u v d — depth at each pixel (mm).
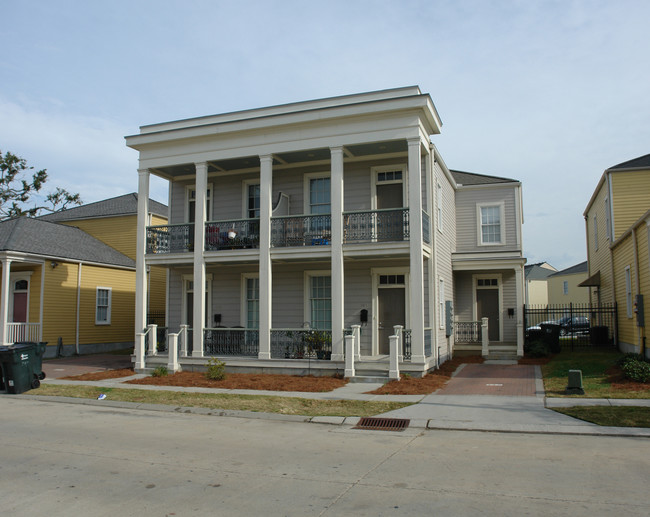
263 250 16312
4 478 6465
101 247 27062
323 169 17906
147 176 18203
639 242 16516
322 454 7590
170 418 10602
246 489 5977
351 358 14648
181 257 17562
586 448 7703
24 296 22906
